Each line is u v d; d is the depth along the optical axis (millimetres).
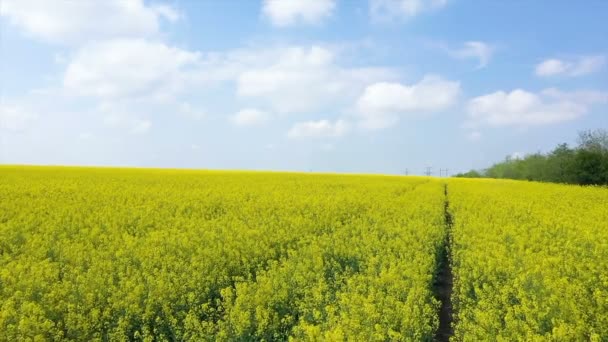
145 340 7781
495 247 13258
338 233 15156
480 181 53031
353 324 7555
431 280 11305
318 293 9148
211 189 28797
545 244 14750
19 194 23891
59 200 22078
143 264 10961
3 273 9930
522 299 8938
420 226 16281
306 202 22250
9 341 7602
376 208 21406
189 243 13156
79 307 8555
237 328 7961
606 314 8625
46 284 9508
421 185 40156
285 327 8648
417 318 8195
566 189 36312
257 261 12375
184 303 9164
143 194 24844
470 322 8211
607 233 15945
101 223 16562
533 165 60719
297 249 14117
